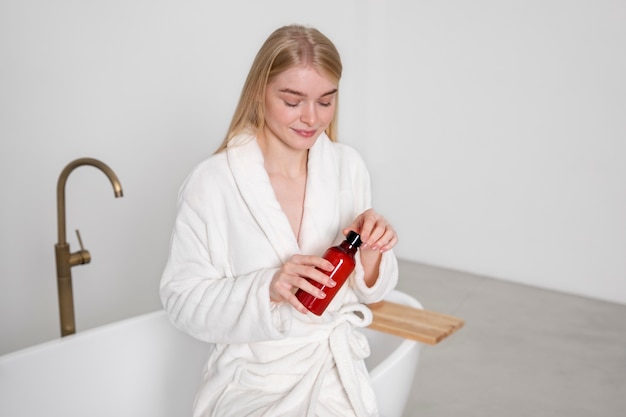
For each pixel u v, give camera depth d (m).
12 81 2.40
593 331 2.98
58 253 1.94
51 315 2.69
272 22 3.18
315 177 1.43
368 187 1.54
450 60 3.40
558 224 3.31
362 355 1.43
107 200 2.74
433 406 2.42
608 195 3.17
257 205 1.36
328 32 3.47
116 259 2.82
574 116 3.16
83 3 2.51
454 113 3.45
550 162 3.27
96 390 1.91
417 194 3.64
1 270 2.52
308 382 1.34
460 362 2.73
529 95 3.24
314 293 1.20
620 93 3.04
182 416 2.10
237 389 1.37
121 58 2.66
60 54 2.49
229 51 3.03
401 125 3.59
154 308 2.99
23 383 1.77
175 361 2.05
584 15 3.04
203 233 1.38
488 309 3.18
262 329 1.25
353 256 1.28
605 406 2.42
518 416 2.36
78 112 2.59
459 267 3.62
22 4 2.37
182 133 2.93
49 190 2.58
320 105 1.30
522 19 3.18
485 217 3.49
